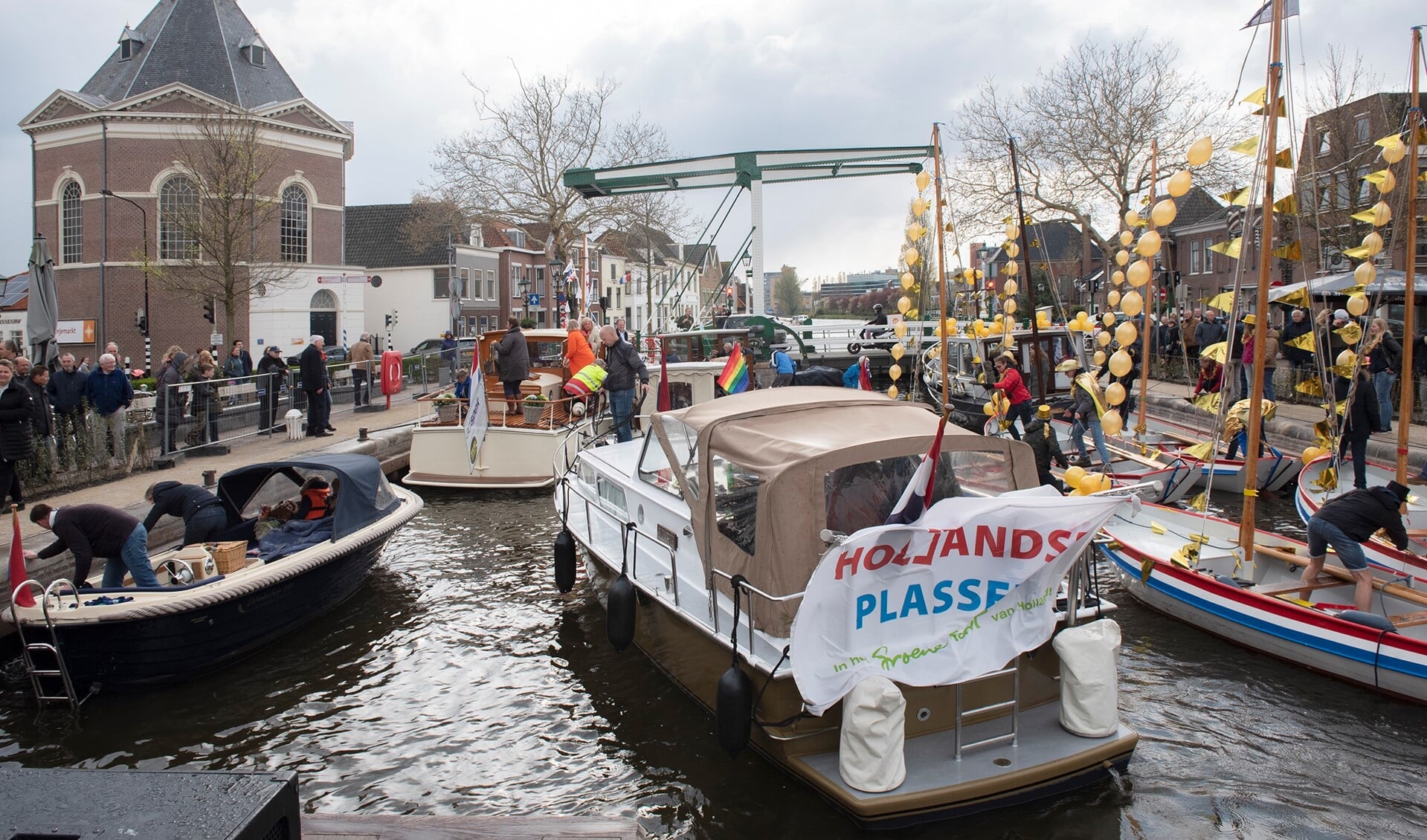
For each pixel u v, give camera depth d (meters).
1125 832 5.08
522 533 11.91
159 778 2.36
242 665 7.94
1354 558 7.18
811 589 4.57
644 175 19.36
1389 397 13.80
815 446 5.36
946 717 5.30
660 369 15.51
